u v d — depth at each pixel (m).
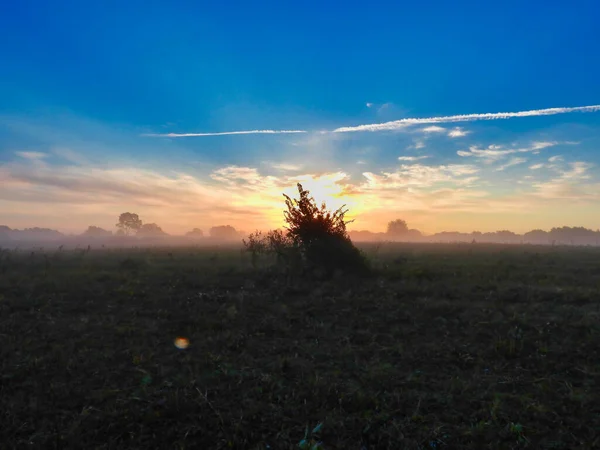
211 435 4.14
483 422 4.31
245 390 5.20
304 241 16.16
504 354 6.55
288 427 4.30
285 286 13.26
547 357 6.44
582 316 8.80
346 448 3.92
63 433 4.15
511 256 27.52
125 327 8.34
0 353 6.62
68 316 9.41
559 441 3.97
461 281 14.01
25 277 15.09
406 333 7.85
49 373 5.80
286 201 16.70
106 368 6.02
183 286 13.50
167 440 4.05
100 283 14.04
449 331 7.96
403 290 12.19
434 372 5.91
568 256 28.38
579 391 5.11
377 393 5.07
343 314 9.45
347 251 15.83
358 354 6.71
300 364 6.18
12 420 4.39
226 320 8.80
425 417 4.48
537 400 4.90
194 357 6.58
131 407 4.66
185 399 4.85
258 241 18.25
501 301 10.59
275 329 8.21
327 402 4.87
